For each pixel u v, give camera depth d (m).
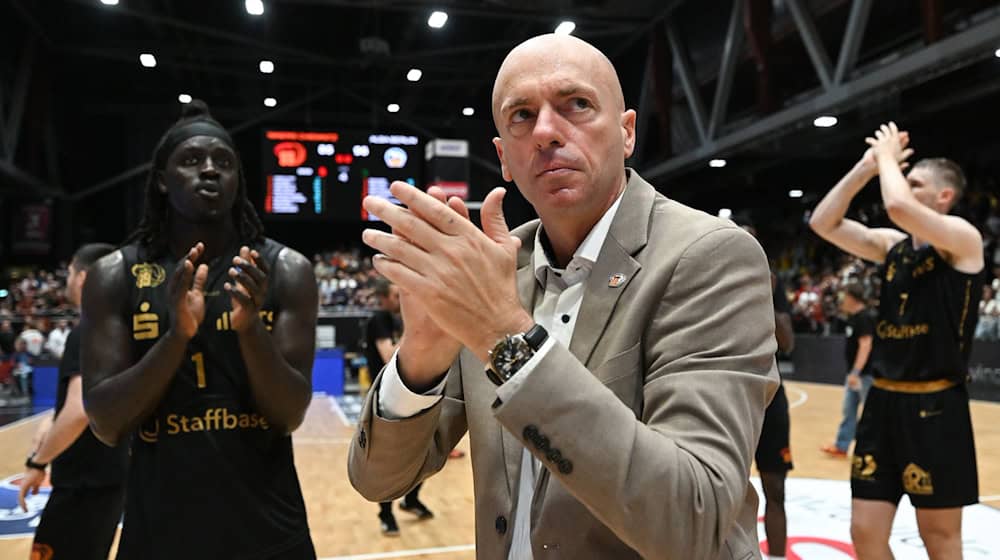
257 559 1.54
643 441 0.74
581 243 1.05
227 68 16.12
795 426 8.11
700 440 0.78
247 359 1.50
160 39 14.89
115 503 2.23
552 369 0.74
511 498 0.99
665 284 0.93
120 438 1.54
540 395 0.73
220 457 1.54
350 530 4.38
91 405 1.52
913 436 2.46
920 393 2.48
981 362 10.34
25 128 15.40
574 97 0.95
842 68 9.30
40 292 15.81
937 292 2.47
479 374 1.07
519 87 0.96
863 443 2.60
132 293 1.65
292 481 1.67
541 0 12.56
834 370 12.72
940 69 8.09
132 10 12.16
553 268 1.06
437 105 18.27
